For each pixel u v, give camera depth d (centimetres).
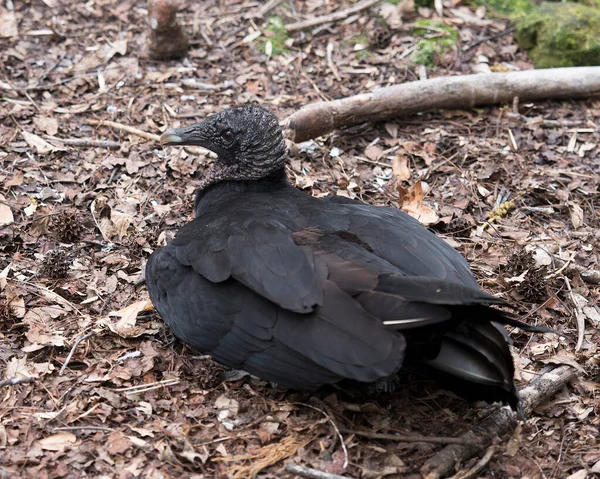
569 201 191
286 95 207
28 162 193
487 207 191
